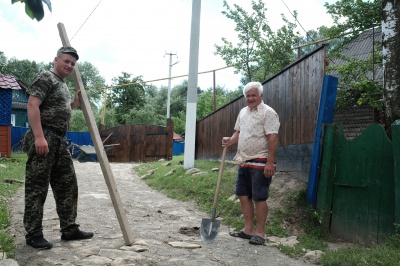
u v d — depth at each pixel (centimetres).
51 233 450
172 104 5169
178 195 775
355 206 491
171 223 554
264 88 795
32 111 370
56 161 401
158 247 419
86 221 524
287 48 1636
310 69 586
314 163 548
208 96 4231
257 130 470
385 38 533
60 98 391
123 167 1351
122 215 416
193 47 998
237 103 951
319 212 536
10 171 986
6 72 3341
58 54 394
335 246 475
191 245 431
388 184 450
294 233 518
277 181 654
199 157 1296
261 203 466
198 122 1312
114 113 4122
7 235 423
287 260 407
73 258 363
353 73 829
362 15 811
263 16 1792
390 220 443
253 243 458
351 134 980
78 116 3966
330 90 543
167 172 995
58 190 412
